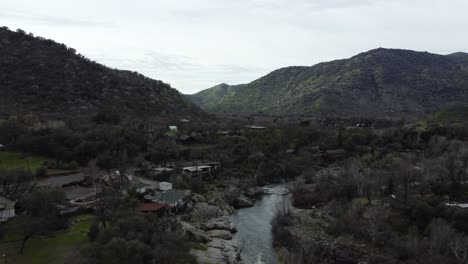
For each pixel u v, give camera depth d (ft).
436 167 347.56
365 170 379.96
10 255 189.78
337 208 305.73
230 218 326.24
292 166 498.28
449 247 213.87
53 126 459.73
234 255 238.89
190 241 238.68
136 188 315.58
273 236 274.36
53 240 213.25
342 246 246.47
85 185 332.39
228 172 459.73
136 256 154.40
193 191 375.66
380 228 258.78
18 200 252.21
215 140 542.98
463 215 244.42
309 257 228.02
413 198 290.15
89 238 214.28
